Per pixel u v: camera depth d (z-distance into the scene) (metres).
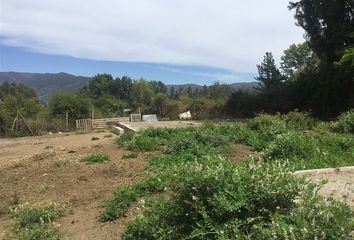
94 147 13.48
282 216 4.13
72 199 7.70
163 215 4.99
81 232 6.23
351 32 26.14
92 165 10.30
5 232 6.50
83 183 8.72
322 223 3.93
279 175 4.63
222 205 4.29
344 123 13.53
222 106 37.69
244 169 4.78
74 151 12.90
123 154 11.50
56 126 30.59
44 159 11.98
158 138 13.22
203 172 4.63
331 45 28.42
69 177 9.30
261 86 40.91
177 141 11.26
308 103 30.81
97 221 6.53
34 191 8.50
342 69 26.67
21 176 9.87
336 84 28.33
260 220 4.26
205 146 11.00
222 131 13.38
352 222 4.14
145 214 5.70
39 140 22.09
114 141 14.45
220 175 4.56
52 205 7.27
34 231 6.16
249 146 11.75
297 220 3.98
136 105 56.09
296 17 30.05
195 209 4.48
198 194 4.50
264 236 3.96
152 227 4.97
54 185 8.77
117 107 49.53
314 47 29.58
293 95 31.73
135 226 5.20
